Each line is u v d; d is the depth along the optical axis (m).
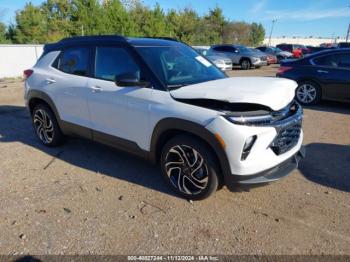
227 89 3.13
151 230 2.96
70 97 4.38
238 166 2.97
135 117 3.62
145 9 41.97
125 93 3.67
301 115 3.47
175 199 3.50
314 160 4.60
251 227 3.02
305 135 5.79
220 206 3.37
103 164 4.43
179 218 3.15
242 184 3.05
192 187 3.45
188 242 2.80
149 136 3.55
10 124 6.54
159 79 3.49
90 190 3.70
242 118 2.91
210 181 3.23
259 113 2.99
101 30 33.47
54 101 4.66
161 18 39.28
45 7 43.34
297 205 3.40
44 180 3.95
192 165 3.33
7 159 4.61
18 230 2.95
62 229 2.97
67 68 4.54
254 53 21.20
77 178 4.00
